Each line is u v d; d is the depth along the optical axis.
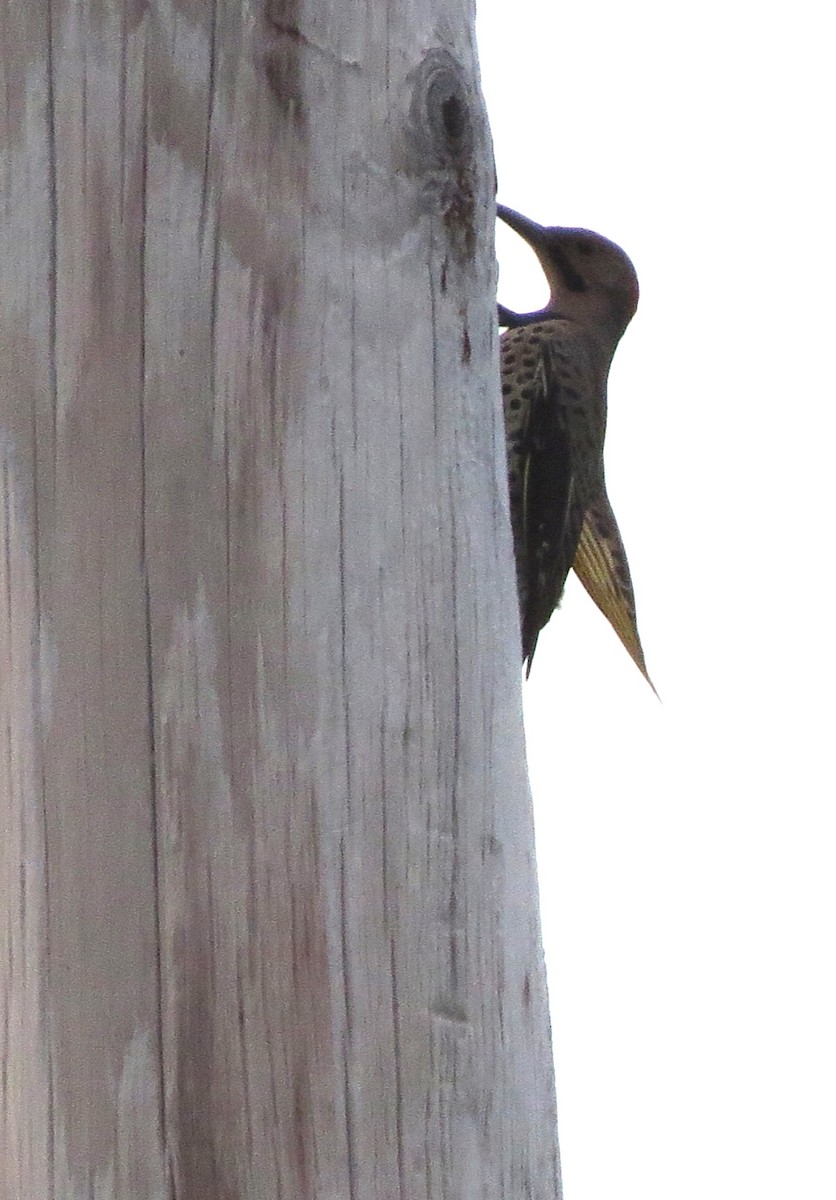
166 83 4.45
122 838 4.38
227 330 4.46
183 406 4.43
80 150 4.46
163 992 4.35
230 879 4.40
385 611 4.59
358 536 4.57
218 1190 4.35
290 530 4.49
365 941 4.51
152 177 4.45
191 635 4.41
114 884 4.37
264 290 4.50
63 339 4.45
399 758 4.58
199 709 4.40
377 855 4.54
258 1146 4.38
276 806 4.44
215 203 4.47
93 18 4.46
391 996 4.54
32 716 4.43
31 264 4.47
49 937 4.40
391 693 4.59
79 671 4.41
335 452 4.55
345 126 4.60
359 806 4.52
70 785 4.39
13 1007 4.43
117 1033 4.35
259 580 4.46
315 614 4.50
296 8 4.55
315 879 4.46
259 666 4.44
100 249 4.44
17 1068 4.42
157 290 4.43
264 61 4.51
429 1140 4.56
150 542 4.41
